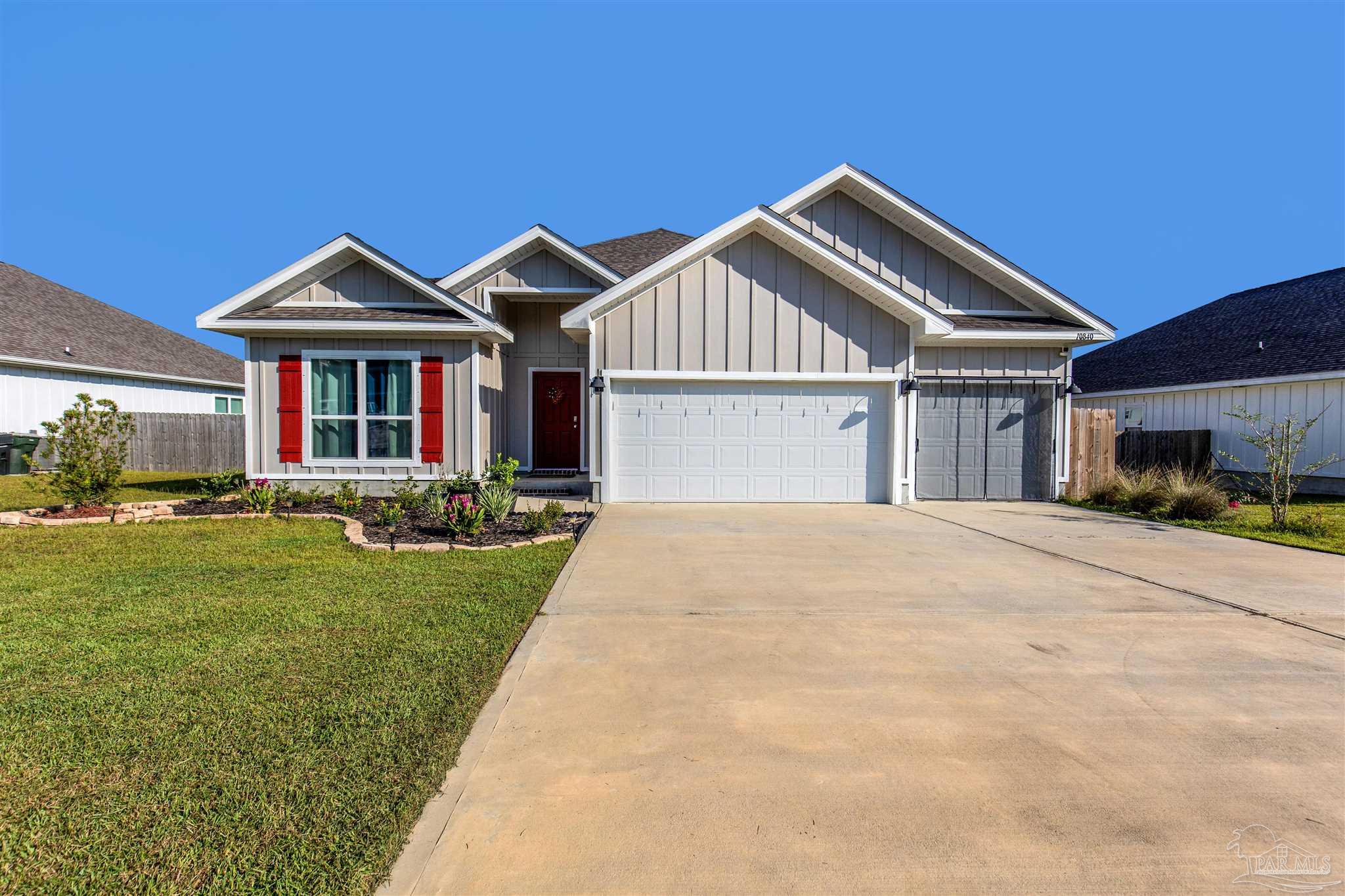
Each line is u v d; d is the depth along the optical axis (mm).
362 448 10758
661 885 2074
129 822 2297
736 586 5559
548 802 2486
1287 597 5305
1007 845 2273
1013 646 4176
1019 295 12133
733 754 2842
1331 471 13602
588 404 14055
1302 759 2854
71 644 3979
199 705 3174
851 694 3445
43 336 18125
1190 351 18672
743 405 10969
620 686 3518
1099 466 11828
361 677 3504
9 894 1977
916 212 11805
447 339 10805
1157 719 3205
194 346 25312
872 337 10914
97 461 9102
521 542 7109
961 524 8938
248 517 8609
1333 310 16094
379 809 2387
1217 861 2207
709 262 10711
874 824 2379
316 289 11094
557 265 13055
